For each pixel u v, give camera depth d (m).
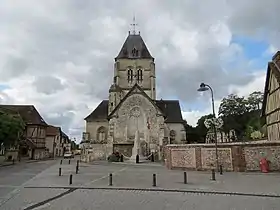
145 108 42.69
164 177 16.69
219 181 14.43
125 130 41.97
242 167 18.77
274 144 18.39
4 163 35.94
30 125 58.16
